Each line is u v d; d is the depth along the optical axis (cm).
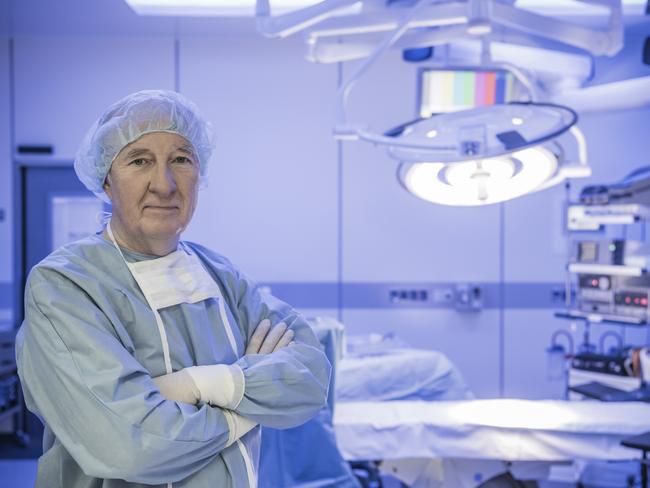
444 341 407
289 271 403
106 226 117
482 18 146
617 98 274
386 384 283
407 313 406
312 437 202
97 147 108
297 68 398
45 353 93
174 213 106
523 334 408
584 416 215
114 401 89
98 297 99
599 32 175
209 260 126
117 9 337
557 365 399
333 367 210
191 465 97
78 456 91
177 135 107
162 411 91
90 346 92
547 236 405
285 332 120
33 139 389
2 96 388
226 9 342
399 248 405
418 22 170
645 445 190
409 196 403
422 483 228
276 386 105
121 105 110
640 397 262
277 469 196
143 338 103
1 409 366
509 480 246
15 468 356
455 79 191
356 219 403
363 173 402
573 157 406
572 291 406
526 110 147
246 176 400
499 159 154
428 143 157
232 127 398
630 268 292
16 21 357
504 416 214
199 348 108
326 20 178
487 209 405
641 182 288
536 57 226
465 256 405
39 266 100
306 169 401
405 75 399
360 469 304
